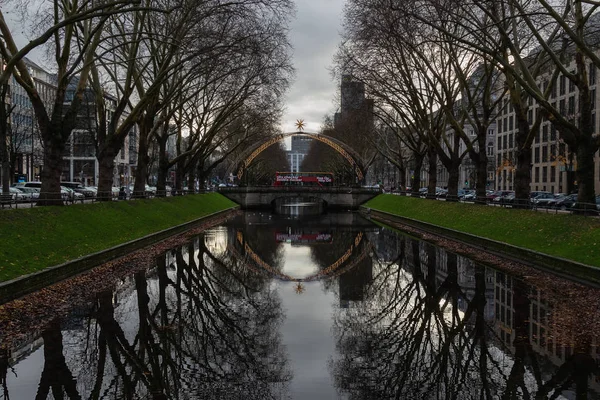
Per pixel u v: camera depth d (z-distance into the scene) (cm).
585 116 2608
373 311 1661
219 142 7456
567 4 2764
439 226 4075
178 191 6306
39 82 9038
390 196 7700
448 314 1598
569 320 1465
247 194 9106
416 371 1099
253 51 3578
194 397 956
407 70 4594
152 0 3234
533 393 967
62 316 1523
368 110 5984
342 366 1134
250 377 1062
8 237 2011
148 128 4444
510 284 2028
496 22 2406
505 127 10094
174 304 1725
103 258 2419
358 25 4050
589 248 2108
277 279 2284
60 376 1053
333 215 7638
